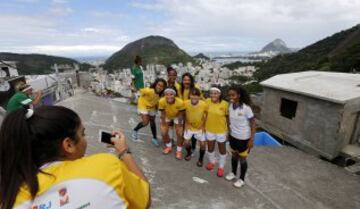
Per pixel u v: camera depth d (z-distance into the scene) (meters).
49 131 0.94
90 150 4.95
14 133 0.91
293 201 3.69
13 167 0.89
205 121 4.23
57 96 12.41
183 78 4.95
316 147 5.67
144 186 1.09
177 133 4.71
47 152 0.96
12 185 0.87
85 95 11.45
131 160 1.27
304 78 7.18
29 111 0.96
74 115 1.06
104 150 4.98
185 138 4.57
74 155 1.05
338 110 5.08
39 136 0.92
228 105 3.98
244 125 3.64
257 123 7.73
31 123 0.94
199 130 4.42
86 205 0.86
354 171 4.72
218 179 4.19
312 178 4.42
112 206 0.90
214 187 3.94
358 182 4.31
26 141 0.91
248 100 3.60
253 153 5.46
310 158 5.31
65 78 13.98
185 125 4.58
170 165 4.59
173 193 3.71
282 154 5.47
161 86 5.03
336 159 5.43
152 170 4.36
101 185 0.89
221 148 4.13
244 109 3.56
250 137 3.71
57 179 0.88
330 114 5.26
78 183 0.87
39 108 1.00
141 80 7.56
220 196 3.71
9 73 12.93
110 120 7.31
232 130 3.76
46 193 0.86
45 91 11.80
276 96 6.94
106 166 0.94
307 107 5.88
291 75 7.76
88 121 7.04
